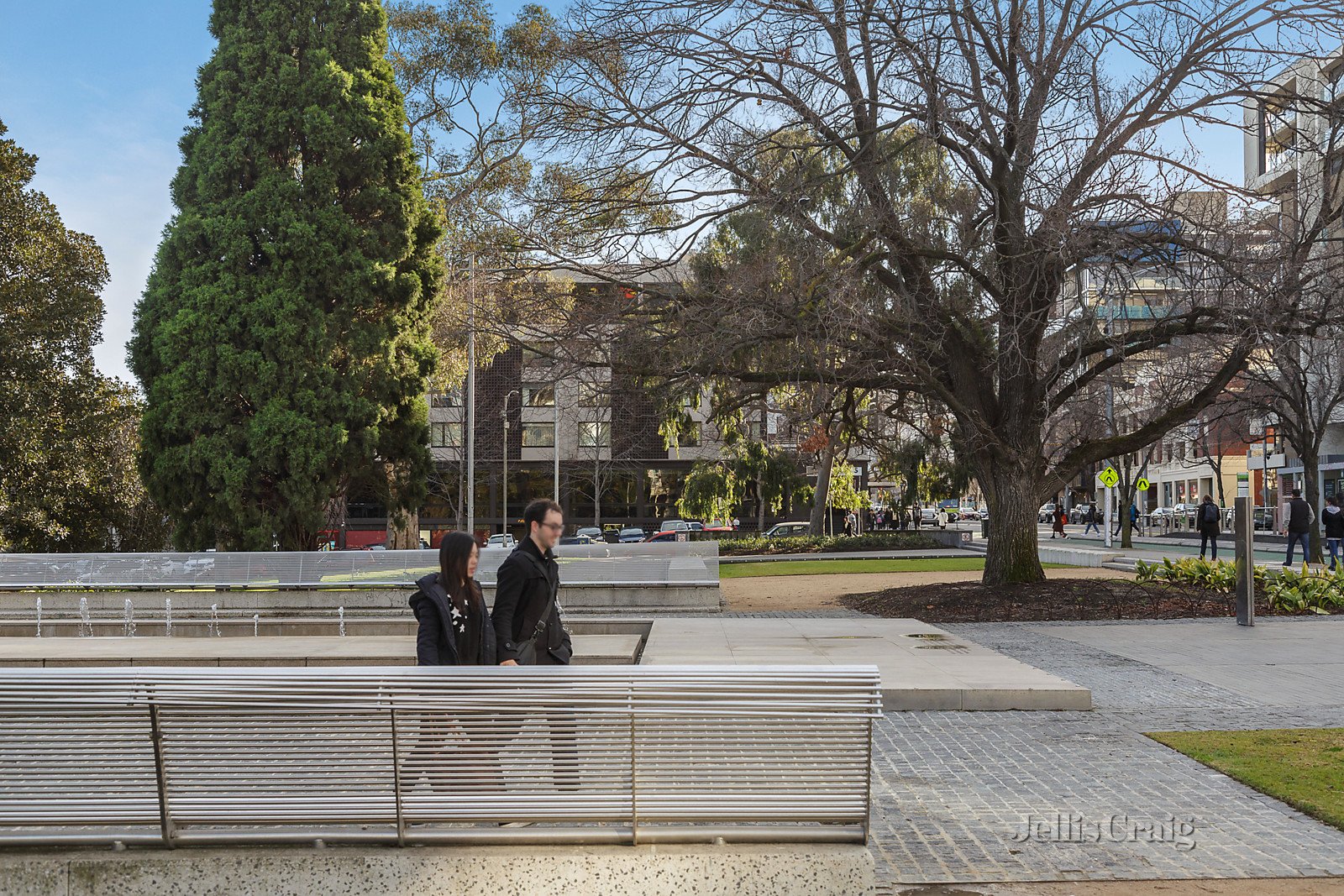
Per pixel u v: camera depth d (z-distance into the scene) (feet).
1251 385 107.65
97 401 89.56
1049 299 62.18
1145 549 146.72
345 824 15.94
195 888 15.53
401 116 83.76
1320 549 106.42
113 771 15.94
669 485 225.97
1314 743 27.30
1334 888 17.19
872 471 210.79
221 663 38.52
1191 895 16.92
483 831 15.88
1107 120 58.13
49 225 89.30
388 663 38.40
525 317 67.72
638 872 15.42
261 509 76.18
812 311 59.21
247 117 78.07
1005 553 68.13
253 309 75.51
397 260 81.66
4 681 15.85
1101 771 25.08
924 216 65.57
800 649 41.83
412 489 83.61
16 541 84.17
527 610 19.97
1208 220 60.23
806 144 60.49
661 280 72.74
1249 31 57.88
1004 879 17.79
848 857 15.46
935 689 33.06
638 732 15.90
